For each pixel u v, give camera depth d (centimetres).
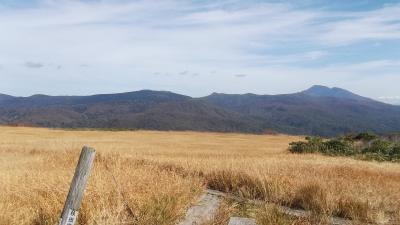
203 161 2141
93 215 899
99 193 1006
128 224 930
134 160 2131
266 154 3659
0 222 827
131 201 1013
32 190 1058
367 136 4566
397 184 1519
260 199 1269
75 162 1886
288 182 1357
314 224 959
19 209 914
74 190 679
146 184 1184
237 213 1090
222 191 1450
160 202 1029
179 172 1744
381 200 1169
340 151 4028
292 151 4194
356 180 1495
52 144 3781
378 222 1014
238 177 1498
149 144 5125
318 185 1252
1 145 3669
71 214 680
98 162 1883
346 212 1092
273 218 954
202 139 7494
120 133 8325
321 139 4384
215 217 1002
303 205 1174
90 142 4822
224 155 3272
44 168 1655
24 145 3666
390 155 3812
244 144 6219
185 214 1070
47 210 920
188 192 1208
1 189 1083
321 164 2141
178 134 9212
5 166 1759
